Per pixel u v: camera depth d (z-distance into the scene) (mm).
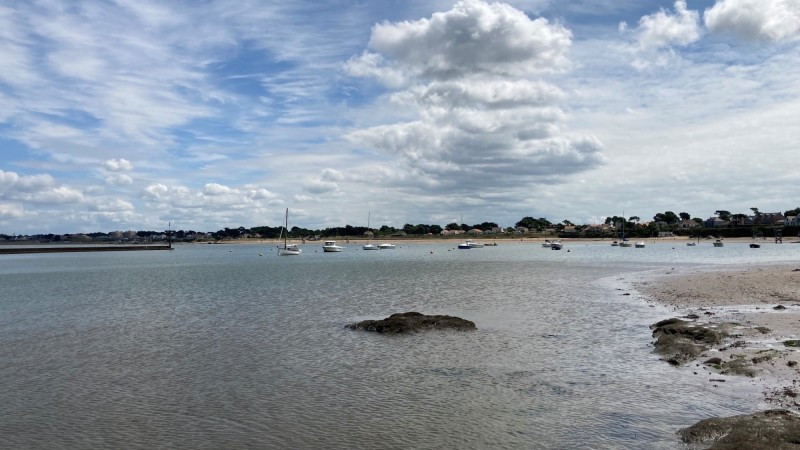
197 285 65875
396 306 42406
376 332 30906
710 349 23469
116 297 53438
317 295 51594
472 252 179125
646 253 141000
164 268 107812
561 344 26750
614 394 18516
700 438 14133
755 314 31453
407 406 18000
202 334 31578
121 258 167625
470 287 57062
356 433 15805
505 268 89312
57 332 33031
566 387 19531
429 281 65875
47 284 71688
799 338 24453
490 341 27844
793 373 19078
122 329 33781
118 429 16453
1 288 66000
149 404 18719
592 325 31812
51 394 19984
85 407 18484
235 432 16094
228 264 120375
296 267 102750
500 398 18547
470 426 16094
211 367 23672
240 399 19094
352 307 42312
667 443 14328
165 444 15305
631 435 14984
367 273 82000
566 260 113250
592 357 23875
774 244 179125
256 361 24641
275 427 16422
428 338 28891
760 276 52812
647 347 25594
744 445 12852
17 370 23531
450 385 20250
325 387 20344
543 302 43062
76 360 25344
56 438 15828
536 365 22797
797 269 58812
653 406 17125
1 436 16016
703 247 178625
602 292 49719
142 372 22969
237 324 35000
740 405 16672
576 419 16344
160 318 38219
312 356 25422
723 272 64438
